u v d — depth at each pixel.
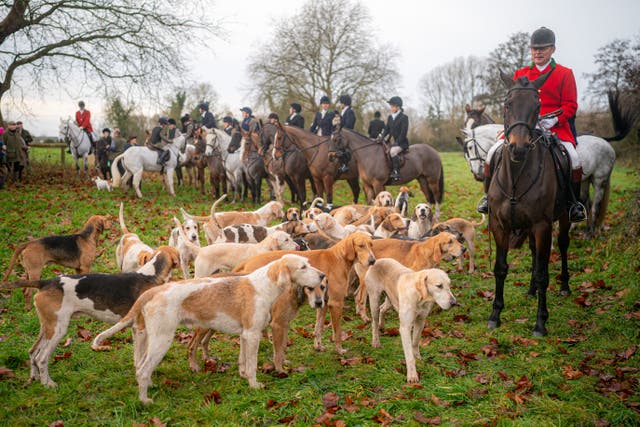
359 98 30.33
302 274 4.52
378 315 5.77
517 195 5.82
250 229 8.01
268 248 6.50
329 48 30.06
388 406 4.11
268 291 4.49
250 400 4.27
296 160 13.48
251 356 4.49
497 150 6.98
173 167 15.36
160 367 4.96
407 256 6.23
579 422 3.85
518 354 5.13
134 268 6.80
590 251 8.77
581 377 4.57
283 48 30.02
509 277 7.95
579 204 6.83
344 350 5.34
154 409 4.17
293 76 29.80
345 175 13.08
